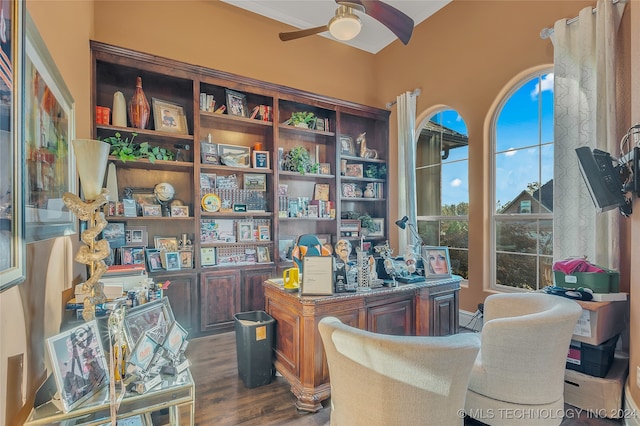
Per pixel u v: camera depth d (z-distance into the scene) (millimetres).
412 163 4512
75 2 2373
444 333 2848
